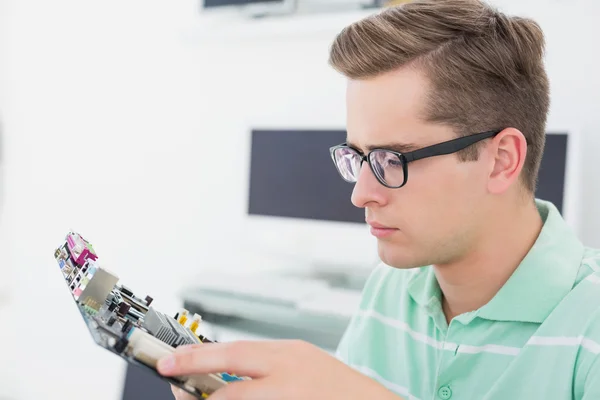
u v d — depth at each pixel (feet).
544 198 4.44
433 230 1.76
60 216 8.36
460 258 1.90
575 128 4.29
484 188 1.78
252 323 5.32
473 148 1.74
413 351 2.21
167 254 7.66
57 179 8.34
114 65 7.80
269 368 1.25
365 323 2.48
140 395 3.99
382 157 1.75
